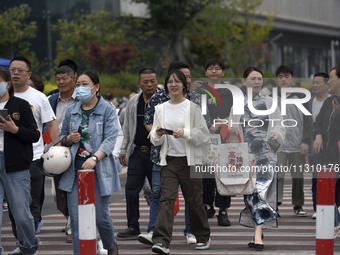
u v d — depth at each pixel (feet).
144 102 47.29
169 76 41.47
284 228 51.60
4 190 37.93
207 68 49.73
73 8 227.20
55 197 48.75
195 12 258.37
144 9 263.49
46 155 35.96
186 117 41.01
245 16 296.30
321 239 31.32
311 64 476.95
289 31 427.74
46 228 54.13
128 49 211.41
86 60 206.08
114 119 36.63
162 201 41.37
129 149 47.47
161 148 41.86
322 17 469.16
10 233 52.24
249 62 294.87
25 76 42.22
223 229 51.47
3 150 37.01
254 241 43.32
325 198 31.30
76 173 36.22
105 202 36.40
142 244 45.93
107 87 192.95
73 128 36.50
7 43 185.98
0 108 37.63
